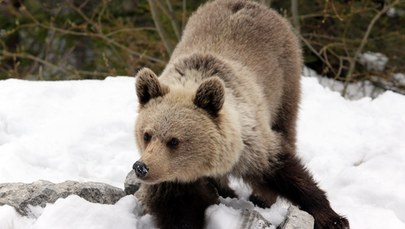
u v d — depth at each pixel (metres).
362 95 24.31
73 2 26.02
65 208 8.29
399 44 23.92
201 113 8.81
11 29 25.05
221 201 10.08
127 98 14.64
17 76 23.42
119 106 14.23
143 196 9.36
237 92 9.79
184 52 11.07
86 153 12.31
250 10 11.82
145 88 9.14
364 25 24.11
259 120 9.96
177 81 9.80
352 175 11.39
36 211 8.59
